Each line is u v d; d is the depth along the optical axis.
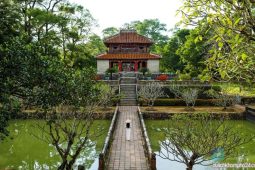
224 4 5.84
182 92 44.66
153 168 18.05
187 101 41.41
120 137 27.48
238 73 6.36
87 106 19.80
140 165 19.78
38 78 13.62
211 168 19.59
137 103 45.81
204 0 6.14
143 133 26.67
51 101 14.28
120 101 45.84
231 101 42.75
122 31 62.44
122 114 38.91
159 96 47.16
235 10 5.68
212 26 6.11
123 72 56.19
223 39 5.94
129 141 26.02
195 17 6.33
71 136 15.95
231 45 5.99
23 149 25.84
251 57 6.01
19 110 13.71
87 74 17.44
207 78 7.02
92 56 59.53
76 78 16.27
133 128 31.42
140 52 60.75
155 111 39.75
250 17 5.57
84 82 16.83
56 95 14.44
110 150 23.25
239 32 5.73
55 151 25.39
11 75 12.91
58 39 45.81
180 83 48.16
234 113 38.00
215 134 14.75
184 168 20.61
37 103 14.10
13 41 13.22
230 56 6.23
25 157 23.89
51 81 14.09
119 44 60.66
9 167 21.34
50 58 14.50
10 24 18.75
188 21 6.45
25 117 35.94
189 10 6.36
